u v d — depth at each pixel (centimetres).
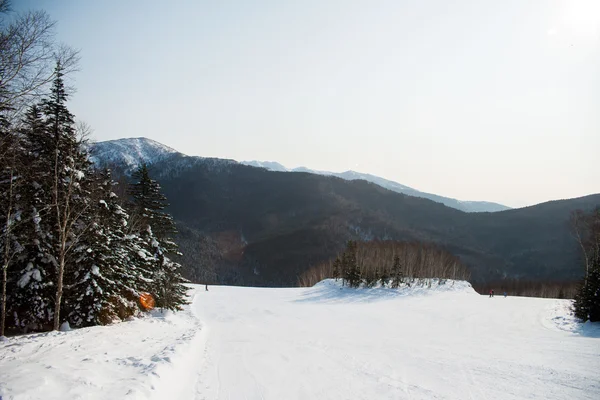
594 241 3447
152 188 2912
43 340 1360
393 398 978
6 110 1062
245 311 3747
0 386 645
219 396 919
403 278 6325
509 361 1452
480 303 4316
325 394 998
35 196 1806
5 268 1603
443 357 1540
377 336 2236
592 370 1293
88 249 1959
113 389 723
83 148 2008
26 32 997
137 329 1858
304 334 2273
